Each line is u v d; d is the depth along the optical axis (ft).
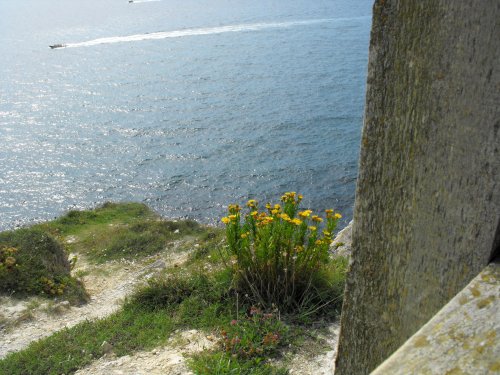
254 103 141.79
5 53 223.71
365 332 4.62
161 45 223.10
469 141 3.45
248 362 15.15
